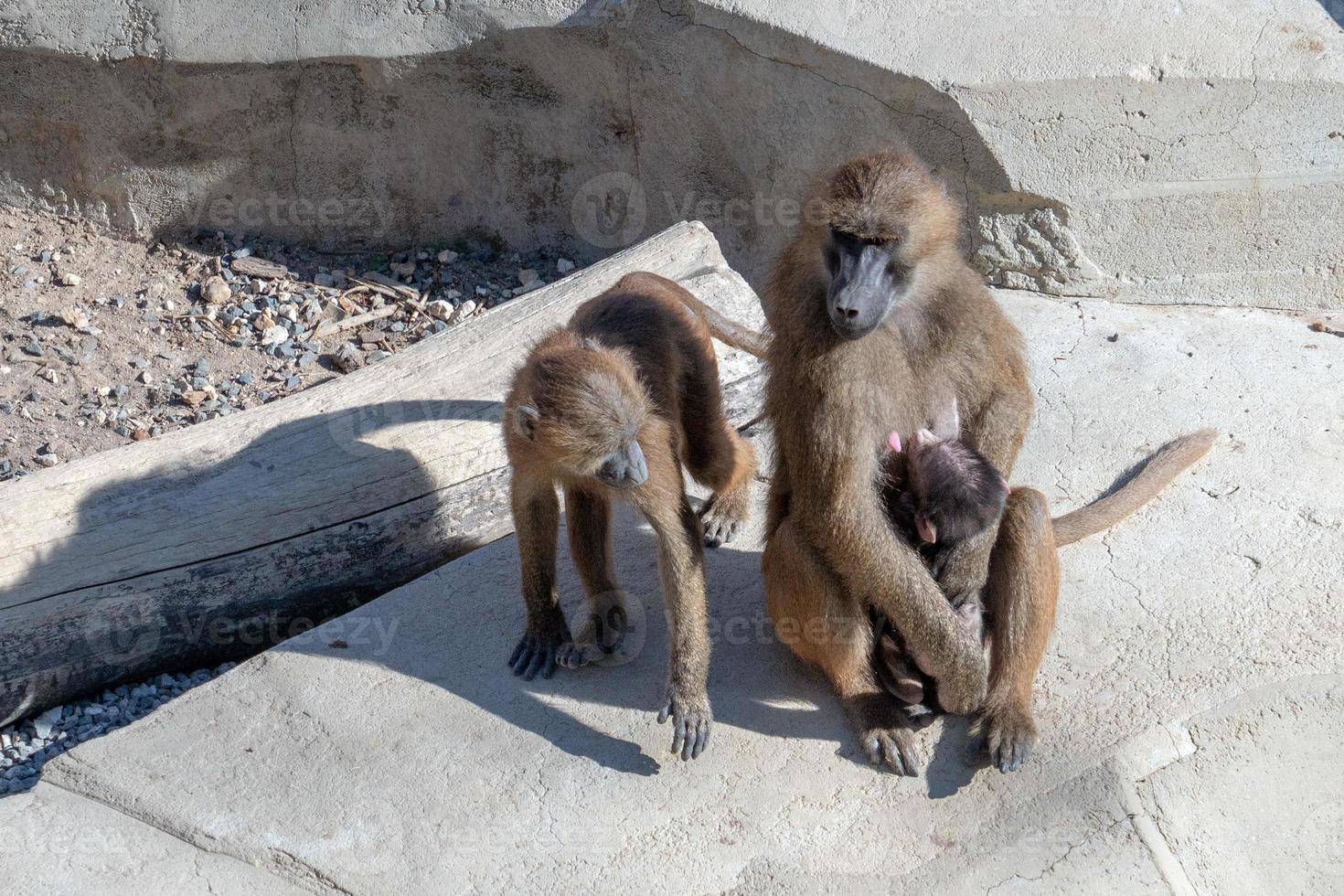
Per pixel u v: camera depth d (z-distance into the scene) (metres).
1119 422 6.96
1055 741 5.11
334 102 9.51
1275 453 6.59
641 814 5.00
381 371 7.27
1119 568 5.96
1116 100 8.05
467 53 9.21
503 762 5.24
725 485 6.21
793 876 4.79
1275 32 8.09
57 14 9.32
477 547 7.00
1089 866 4.74
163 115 9.56
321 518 6.59
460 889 4.79
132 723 5.60
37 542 6.27
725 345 7.53
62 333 9.12
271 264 9.84
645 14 8.86
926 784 5.04
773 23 8.52
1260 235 8.20
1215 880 4.90
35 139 9.80
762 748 5.21
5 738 6.43
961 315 5.00
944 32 8.36
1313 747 5.20
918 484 5.04
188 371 8.88
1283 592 5.73
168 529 6.42
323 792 5.15
